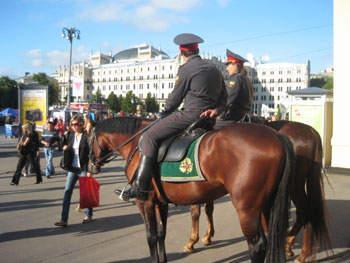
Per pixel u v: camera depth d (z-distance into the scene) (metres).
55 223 5.23
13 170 10.92
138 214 6.05
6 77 68.94
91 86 125.56
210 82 3.17
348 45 8.99
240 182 2.65
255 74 107.31
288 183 2.63
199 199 3.01
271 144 2.64
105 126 4.13
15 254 4.13
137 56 143.75
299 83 102.12
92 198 5.49
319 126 10.34
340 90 9.32
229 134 2.81
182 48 3.37
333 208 6.00
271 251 2.59
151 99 87.62
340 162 9.50
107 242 4.59
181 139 3.13
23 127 8.40
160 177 3.15
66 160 5.37
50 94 89.88
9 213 6.02
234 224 5.39
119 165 12.16
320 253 4.05
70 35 26.75
